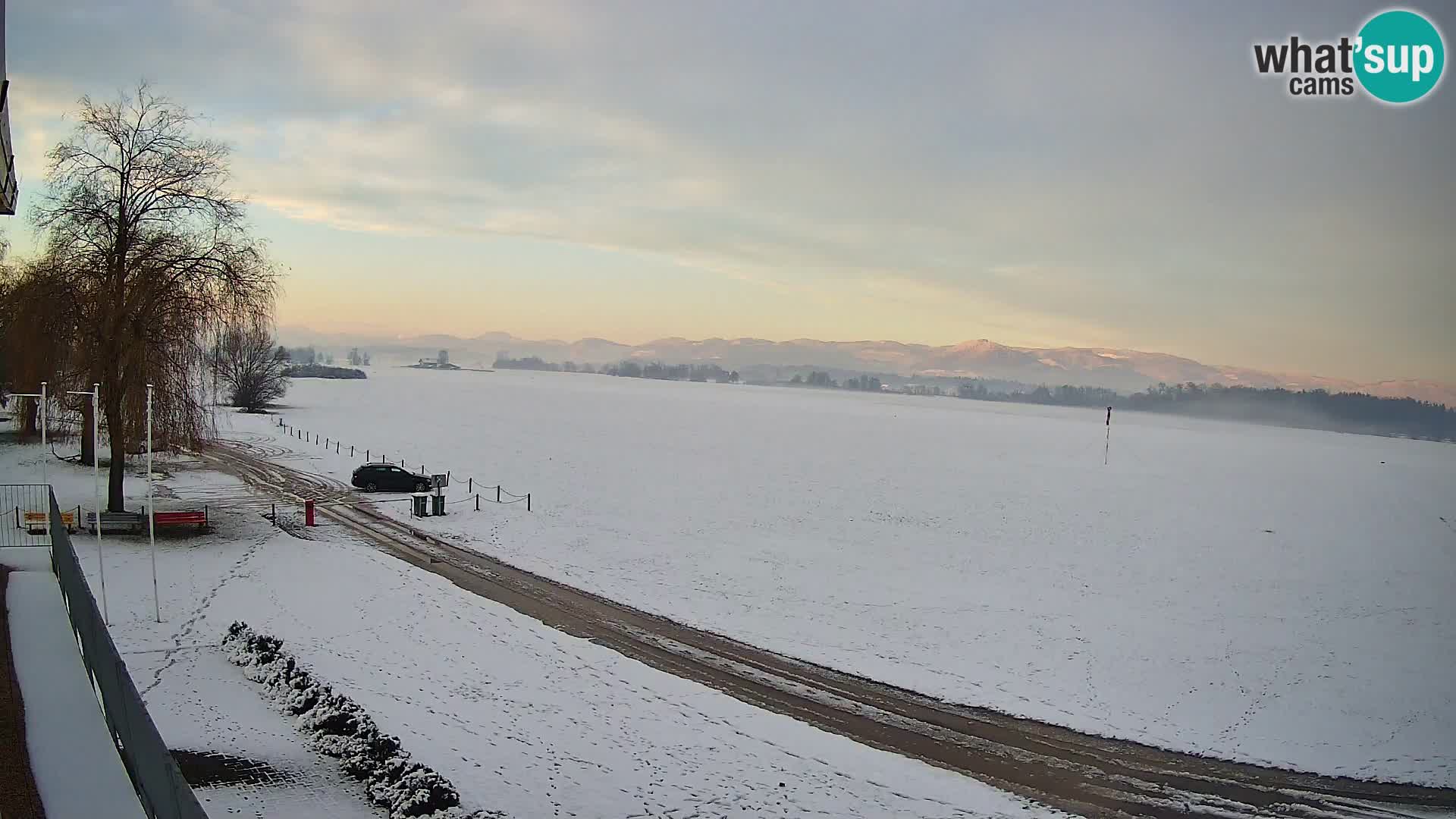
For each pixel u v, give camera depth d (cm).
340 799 1492
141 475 4862
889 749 1816
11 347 4388
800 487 5566
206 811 1420
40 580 2520
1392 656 2603
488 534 3816
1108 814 1581
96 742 1457
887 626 2697
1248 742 1950
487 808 1475
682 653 2364
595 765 1661
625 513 4469
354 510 4275
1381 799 1703
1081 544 4081
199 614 2450
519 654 2269
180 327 3469
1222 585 3394
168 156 3491
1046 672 2344
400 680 2030
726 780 1634
